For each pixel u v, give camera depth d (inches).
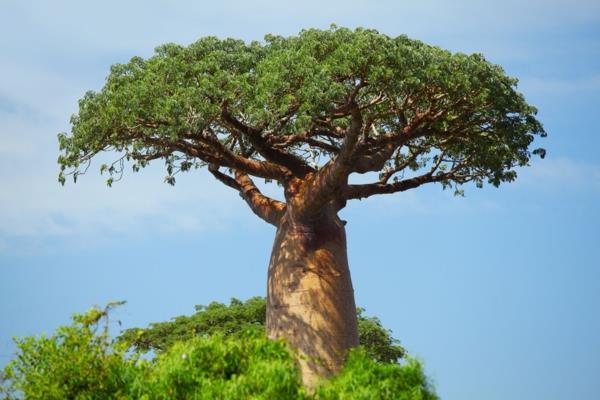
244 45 3024.1
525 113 3174.2
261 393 1863.9
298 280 2854.3
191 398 1914.4
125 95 2800.2
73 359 1980.8
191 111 2765.7
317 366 2765.7
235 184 3203.7
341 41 2844.5
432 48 2977.4
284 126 2903.5
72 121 2950.3
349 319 2871.6
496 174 3363.7
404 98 3041.3
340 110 2797.7
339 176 2802.7
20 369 1991.9
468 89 2908.5
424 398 1919.3
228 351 1994.3
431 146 3324.3
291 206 2930.6
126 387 1975.9
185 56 2950.3
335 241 2935.5
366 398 1860.2
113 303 2048.5
